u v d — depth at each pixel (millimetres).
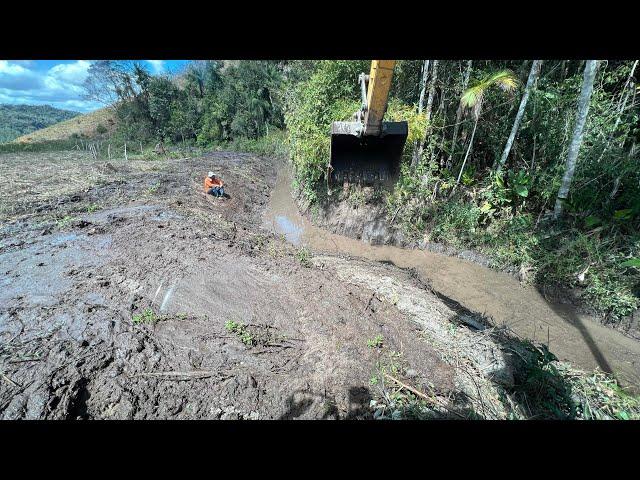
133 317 4191
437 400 3443
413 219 8305
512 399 3496
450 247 7781
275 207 12039
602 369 4680
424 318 4668
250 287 5074
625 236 5965
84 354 3598
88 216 7648
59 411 2986
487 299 6246
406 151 8398
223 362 3723
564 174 6469
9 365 3398
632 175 6328
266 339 4082
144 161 17281
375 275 5828
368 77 4516
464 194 8102
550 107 6922
